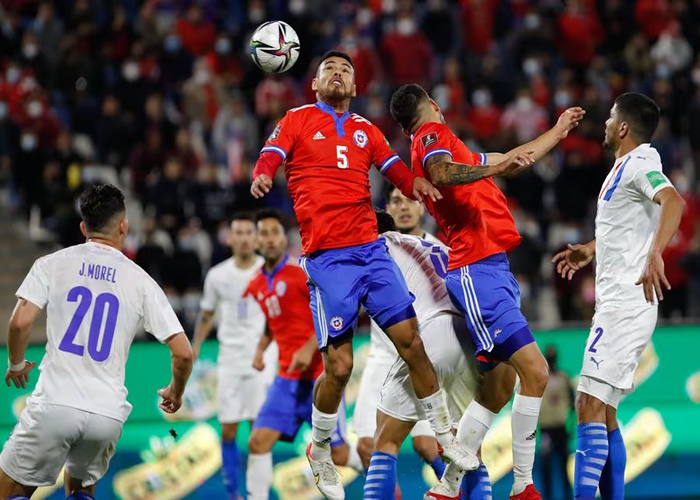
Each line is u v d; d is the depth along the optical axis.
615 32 68.81
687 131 61.97
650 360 39.44
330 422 23.67
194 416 38.50
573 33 66.56
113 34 62.22
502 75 64.62
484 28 66.88
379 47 65.00
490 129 60.50
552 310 51.88
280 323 33.09
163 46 62.91
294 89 62.22
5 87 57.44
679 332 39.62
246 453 39.94
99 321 22.58
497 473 37.69
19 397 36.84
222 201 54.16
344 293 22.39
